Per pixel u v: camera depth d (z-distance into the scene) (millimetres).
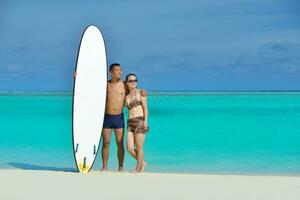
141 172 10438
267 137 20953
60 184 8672
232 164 13859
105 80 10508
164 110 33125
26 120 28609
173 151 16703
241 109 32969
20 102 42688
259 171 12594
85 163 10242
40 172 10047
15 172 10000
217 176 9750
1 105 38312
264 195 7969
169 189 8328
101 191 8102
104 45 10609
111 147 16531
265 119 27469
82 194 7871
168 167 13172
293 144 18734
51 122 27750
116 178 9367
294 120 26844
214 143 18953
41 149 17109
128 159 14133
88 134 10250
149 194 7926
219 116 29094
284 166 13500
